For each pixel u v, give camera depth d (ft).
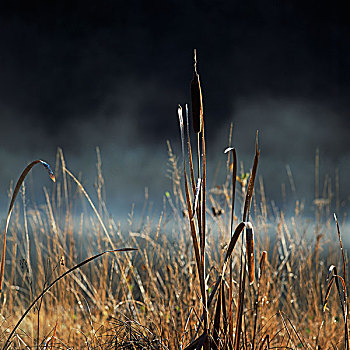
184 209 37.63
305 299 39.52
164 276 40.24
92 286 38.73
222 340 23.53
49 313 38.24
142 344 27.71
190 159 22.11
